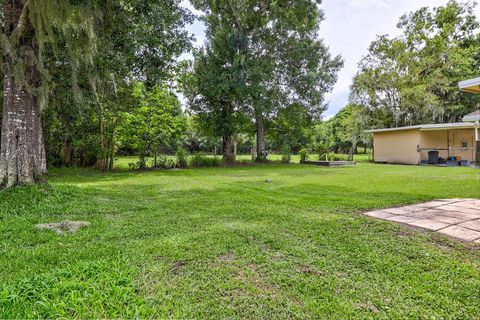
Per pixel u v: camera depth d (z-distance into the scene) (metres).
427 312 1.64
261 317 1.62
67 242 2.84
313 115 16.81
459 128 14.34
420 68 18.59
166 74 6.84
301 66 15.31
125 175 9.55
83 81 6.78
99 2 5.15
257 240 2.89
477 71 18.34
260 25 14.75
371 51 20.11
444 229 3.13
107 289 1.86
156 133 12.29
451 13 19.03
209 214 3.99
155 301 1.78
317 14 14.91
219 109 14.76
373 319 1.59
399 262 2.31
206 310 1.69
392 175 9.19
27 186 4.70
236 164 15.17
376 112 20.36
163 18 6.24
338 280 2.04
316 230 3.17
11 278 2.03
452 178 8.17
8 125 4.73
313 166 14.21
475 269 2.17
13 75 4.67
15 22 4.69
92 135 11.10
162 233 3.14
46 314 1.61
